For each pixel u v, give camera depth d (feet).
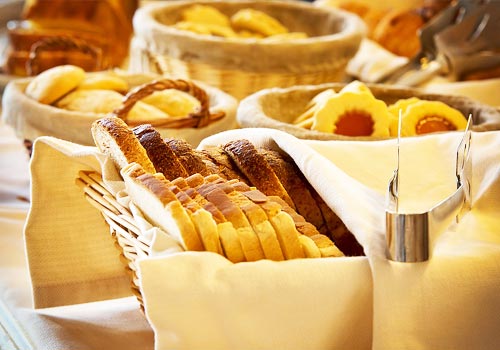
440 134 4.24
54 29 7.65
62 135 4.98
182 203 3.59
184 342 3.48
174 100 5.26
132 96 4.86
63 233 4.22
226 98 5.25
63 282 4.25
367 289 3.54
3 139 6.36
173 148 3.96
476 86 6.10
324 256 3.61
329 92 5.04
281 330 3.51
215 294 3.47
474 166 4.07
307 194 4.04
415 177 4.12
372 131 4.77
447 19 6.57
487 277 3.59
